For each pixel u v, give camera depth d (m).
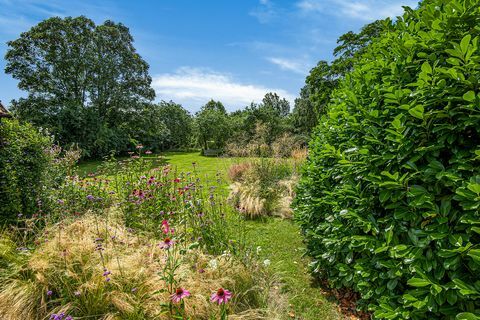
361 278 2.09
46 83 18.84
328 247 2.54
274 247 3.72
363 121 2.07
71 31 18.73
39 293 2.02
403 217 1.68
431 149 1.54
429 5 1.76
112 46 20.42
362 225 2.00
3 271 2.21
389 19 2.47
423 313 1.54
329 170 2.59
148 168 5.07
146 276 2.21
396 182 1.64
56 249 2.40
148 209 3.74
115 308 1.96
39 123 17.64
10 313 1.88
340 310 2.38
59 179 5.48
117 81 20.88
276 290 2.68
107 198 4.23
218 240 3.07
